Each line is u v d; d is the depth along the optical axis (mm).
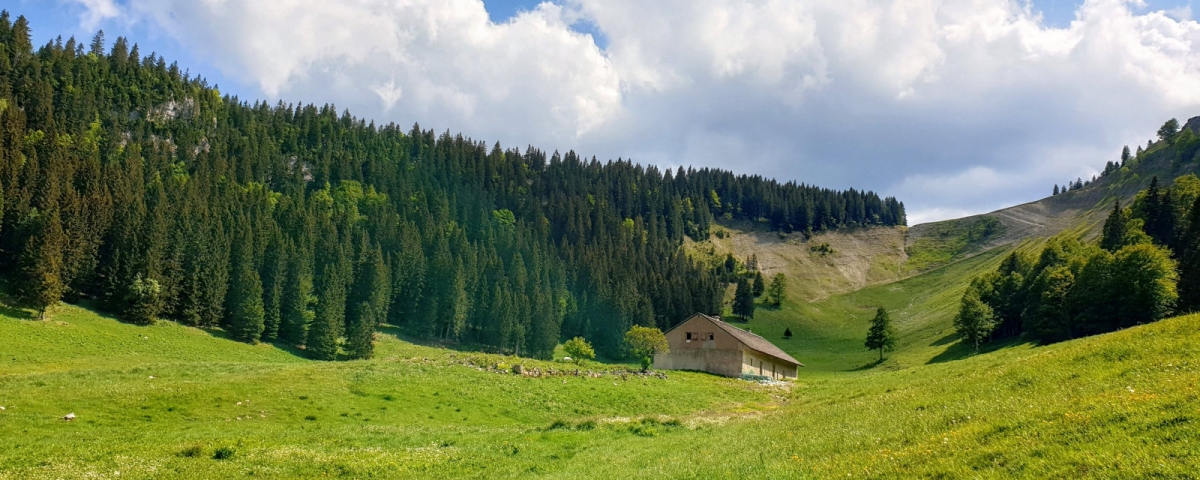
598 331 159625
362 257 151625
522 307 142375
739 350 87438
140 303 100062
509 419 42469
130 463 22094
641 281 192375
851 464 18547
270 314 112938
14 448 24375
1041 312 95250
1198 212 109250
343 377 46625
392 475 22688
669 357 93375
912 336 145625
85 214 108875
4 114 149875
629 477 20328
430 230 192625
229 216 150375
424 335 139625
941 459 16906
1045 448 15672
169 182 168375
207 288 110125
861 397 41375
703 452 24562
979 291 134250
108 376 43281
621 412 47688
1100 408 17891
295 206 193625
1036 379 27219
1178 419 15359
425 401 43781
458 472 23516
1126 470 13133
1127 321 83812
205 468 22031
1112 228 131125
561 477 21703
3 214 103125
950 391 30531
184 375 45188
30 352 73938
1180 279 83625
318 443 28484
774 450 22938
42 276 87750
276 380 43688
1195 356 23016
